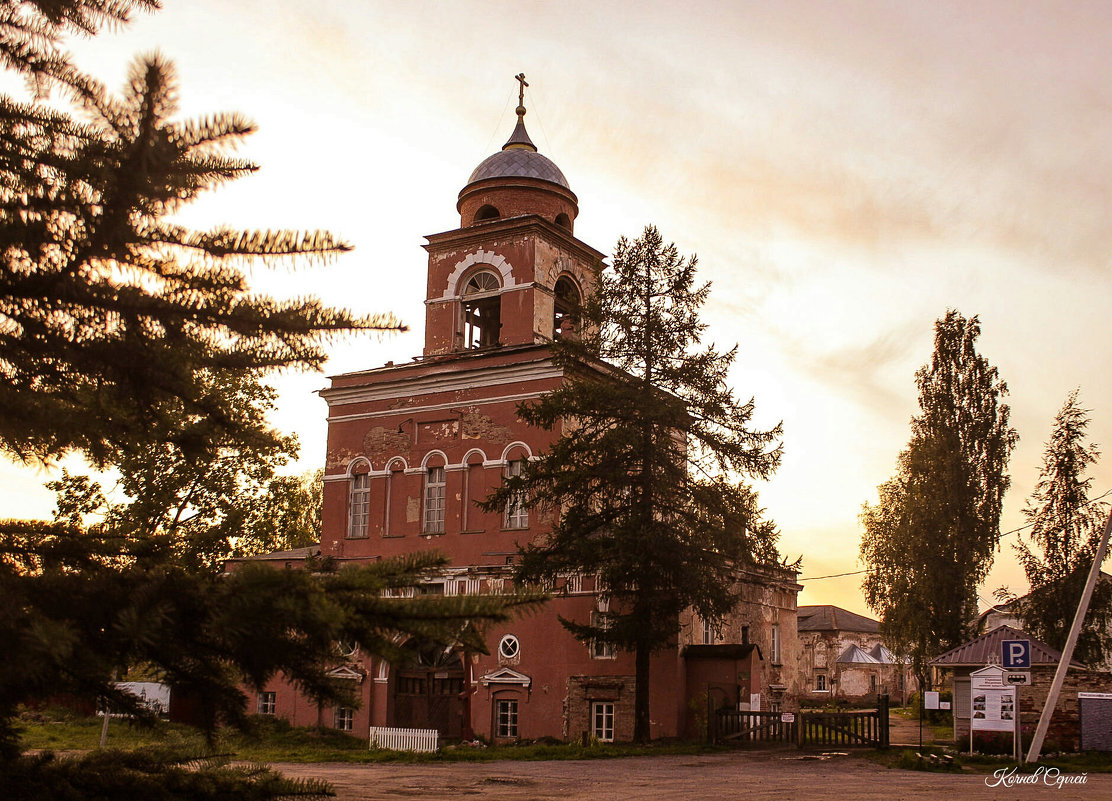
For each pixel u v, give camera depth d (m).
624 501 30.56
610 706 32.44
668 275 31.94
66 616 4.68
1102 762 24.45
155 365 5.33
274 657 4.78
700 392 31.06
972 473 46.19
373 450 38.38
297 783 6.39
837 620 81.19
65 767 6.00
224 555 38.28
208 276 5.21
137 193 4.83
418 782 18.75
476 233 39.25
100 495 35.81
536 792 17.08
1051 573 39.22
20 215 4.94
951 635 43.34
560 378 35.00
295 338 5.40
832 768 22.73
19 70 5.75
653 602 29.03
